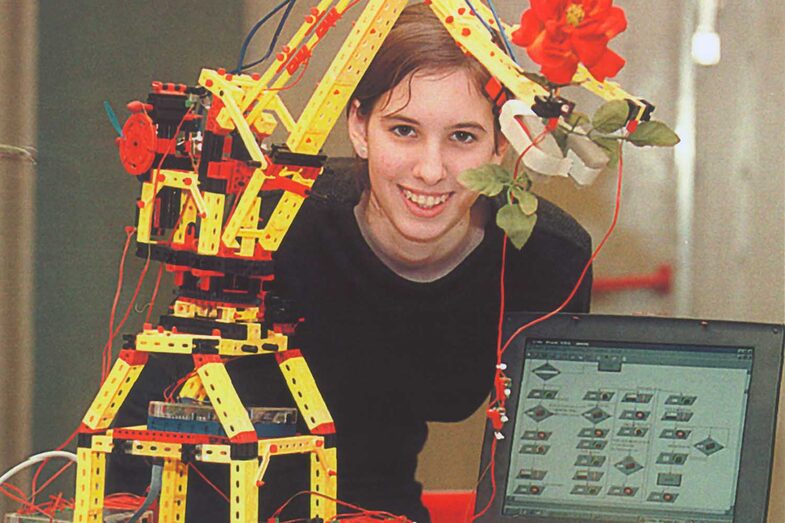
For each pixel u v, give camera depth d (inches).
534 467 47.3
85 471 43.8
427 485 59.6
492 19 45.8
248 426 41.6
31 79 65.2
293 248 57.8
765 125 62.6
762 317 62.8
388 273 57.7
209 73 44.8
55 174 65.5
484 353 58.9
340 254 57.7
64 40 65.0
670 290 62.6
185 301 45.9
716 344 46.5
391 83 55.2
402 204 56.6
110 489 55.9
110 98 64.5
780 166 62.3
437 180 55.7
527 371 48.4
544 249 58.8
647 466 46.1
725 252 63.0
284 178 44.1
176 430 42.9
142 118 44.8
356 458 59.3
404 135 55.7
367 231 57.4
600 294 62.2
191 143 45.0
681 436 46.1
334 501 46.2
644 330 47.5
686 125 63.1
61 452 49.6
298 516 57.8
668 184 62.7
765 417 45.2
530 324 48.8
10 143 64.8
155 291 57.5
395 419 59.4
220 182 44.0
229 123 44.3
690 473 45.6
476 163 55.6
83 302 65.6
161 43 63.6
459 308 58.3
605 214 61.7
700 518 45.0
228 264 43.8
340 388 59.1
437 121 55.3
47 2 65.1
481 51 43.0
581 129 41.7
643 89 63.1
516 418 48.0
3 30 64.7
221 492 54.3
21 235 65.9
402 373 59.0
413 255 57.4
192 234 45.6
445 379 59.1
